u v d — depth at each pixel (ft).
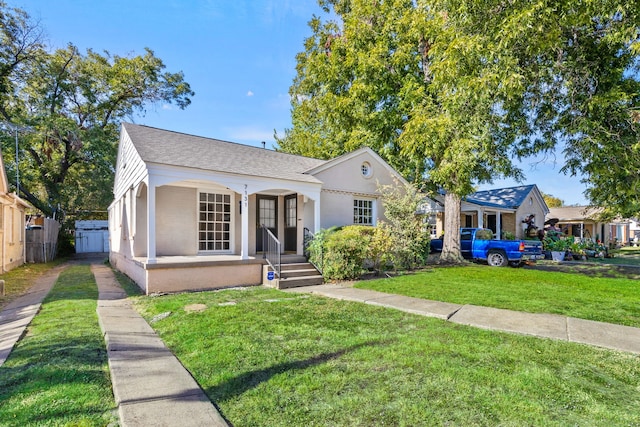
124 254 39.55
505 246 45.44
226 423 8.49
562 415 8.87
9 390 10.04
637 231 122.83
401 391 10.09
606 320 17.85
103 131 73.51
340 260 30.89
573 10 21.12
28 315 19.24
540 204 82.17
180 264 26.71
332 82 57.41
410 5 47.19
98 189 82.17
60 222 72.79
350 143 53.36
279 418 8.77
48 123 62.44
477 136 32.53
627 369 11.75
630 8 21.01
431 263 45.21
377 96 48.91
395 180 45.39
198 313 19.01
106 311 20.18
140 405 9.18
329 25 60.08
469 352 13.10
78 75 70.49
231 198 35.70
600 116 26.25
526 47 23.29
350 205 42.19
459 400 9.57
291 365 12.00
